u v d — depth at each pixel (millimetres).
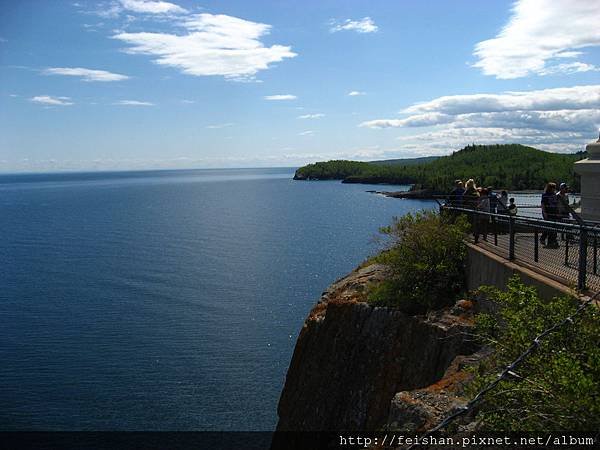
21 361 28781
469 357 8680
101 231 91125
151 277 50125
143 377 26125
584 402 4543
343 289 13922
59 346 31016
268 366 27125
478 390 5438
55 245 74438
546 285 7984
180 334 32562
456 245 12422
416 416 6961
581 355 5336
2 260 62469
